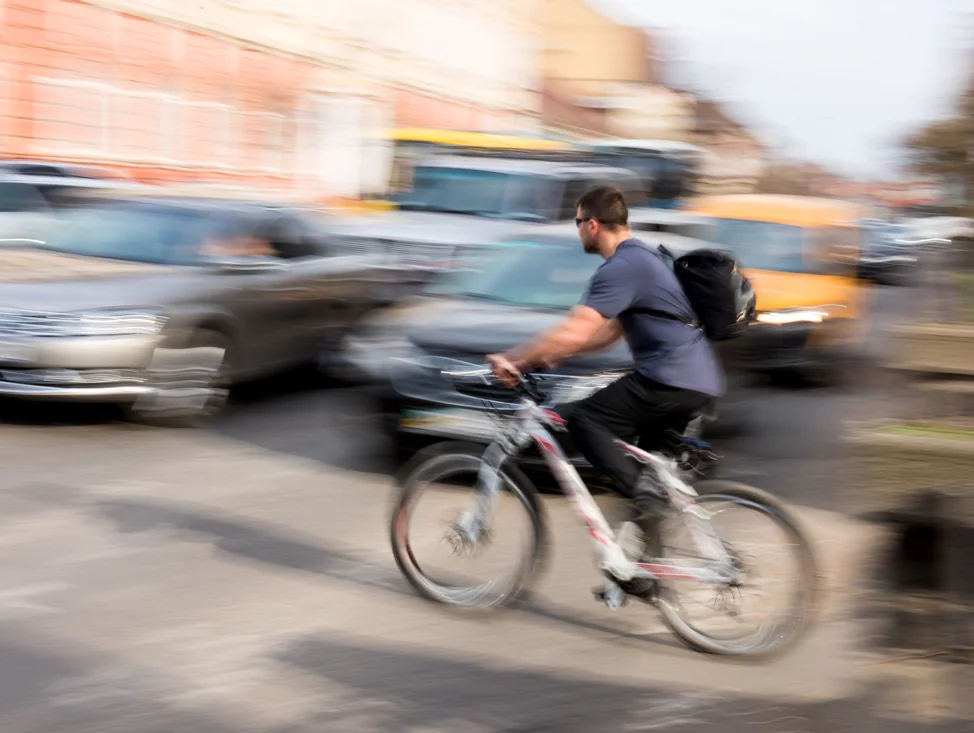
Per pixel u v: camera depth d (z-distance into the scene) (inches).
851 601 210.5
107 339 319.0
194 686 168.9
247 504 265.6
